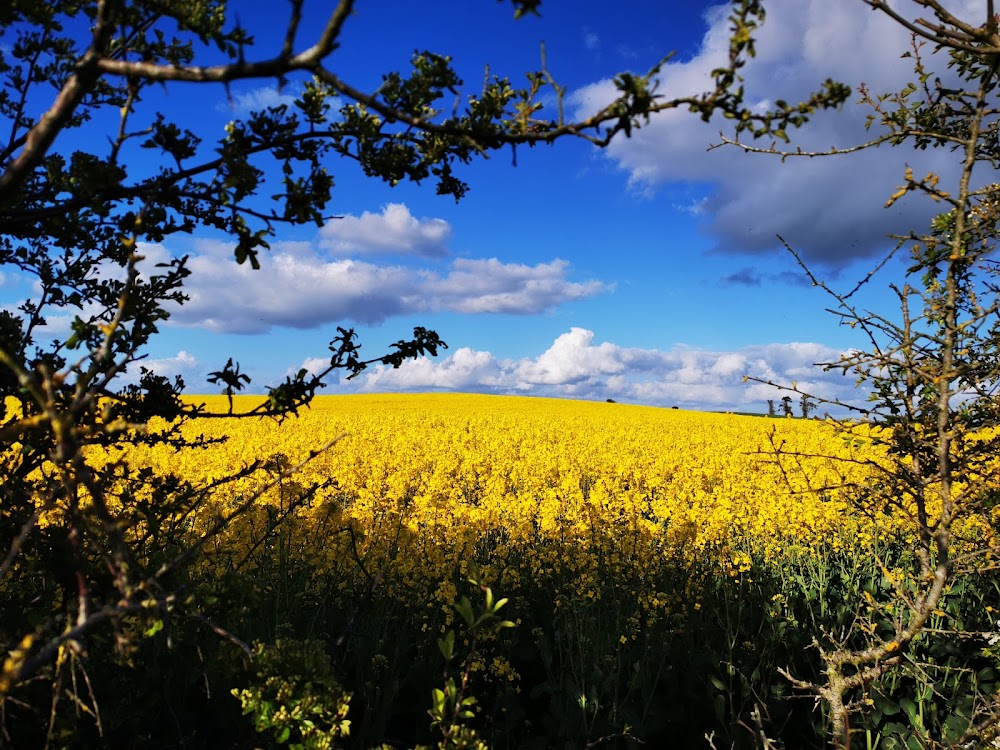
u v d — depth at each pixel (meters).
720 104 1.38
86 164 1.69
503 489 9.23
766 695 4.01
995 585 4.60
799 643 4.81
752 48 1.33
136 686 2.42
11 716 1.87
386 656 4.21
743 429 24.22
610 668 4.12
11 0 1.45
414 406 37.59
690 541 5.65
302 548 5.03
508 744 3.67
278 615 3.93
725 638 4.88
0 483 1.97
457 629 4.27
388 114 1.40
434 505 6.51
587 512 5.81
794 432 17.25
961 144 2.74
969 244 2.69
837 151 2.50
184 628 2.37
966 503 2.62
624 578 5.05
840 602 5.68
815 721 3.96
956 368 2.56
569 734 3.65
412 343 2.58
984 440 2.84
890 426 2.82
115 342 2.12
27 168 1.42
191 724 3.05
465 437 18.42
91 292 2.58
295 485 4.43
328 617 4.55
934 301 2.67
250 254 1.83
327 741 1.66
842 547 6.58
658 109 1.40
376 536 4.94
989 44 2.37
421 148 2.09
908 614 4.81
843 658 2.60
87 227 2.15
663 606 4.76
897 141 2.73
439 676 3.97
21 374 1.17
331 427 21.30
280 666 1.67
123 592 1.23
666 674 4.32
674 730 4.01
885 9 2.32
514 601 4.95
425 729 3.69
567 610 4.61
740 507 7.50
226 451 11.28
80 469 1.20
